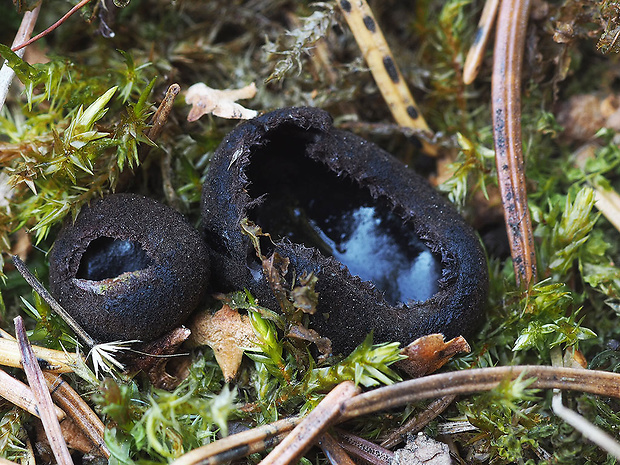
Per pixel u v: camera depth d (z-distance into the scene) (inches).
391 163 2.8
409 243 2.9
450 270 2.7
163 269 2.7
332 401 2.7
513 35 3.0
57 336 2.8
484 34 3.1
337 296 2.7
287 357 2.8
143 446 2.7
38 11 3.0
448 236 2.8
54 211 2.8
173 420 2.6
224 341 2.8
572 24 3.1
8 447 2.7
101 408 2.7
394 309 2.7
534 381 2.7
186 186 3.0
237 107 3.0
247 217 2.7
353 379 2.7
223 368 2.8
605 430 2.8
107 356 2.7
